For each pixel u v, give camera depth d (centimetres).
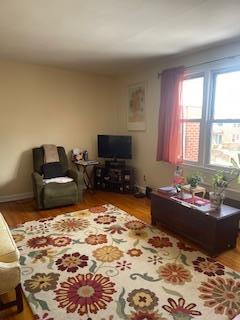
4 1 194
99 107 487
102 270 212
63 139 451
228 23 238
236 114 305
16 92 394
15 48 318
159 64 393
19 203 394
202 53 326
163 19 229
